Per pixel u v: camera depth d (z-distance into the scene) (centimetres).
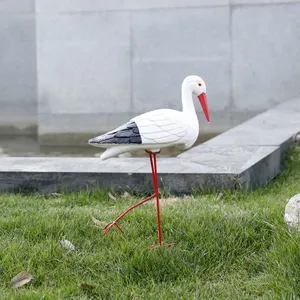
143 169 644
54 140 1274
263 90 1281
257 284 414
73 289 413
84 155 1058
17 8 1355
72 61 1323
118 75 1314
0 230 510
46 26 1321
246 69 1283
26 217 534
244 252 461
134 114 1316
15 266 442
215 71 1288
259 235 478
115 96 1318
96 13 1305
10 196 623
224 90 1288
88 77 1321
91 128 1325
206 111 461
